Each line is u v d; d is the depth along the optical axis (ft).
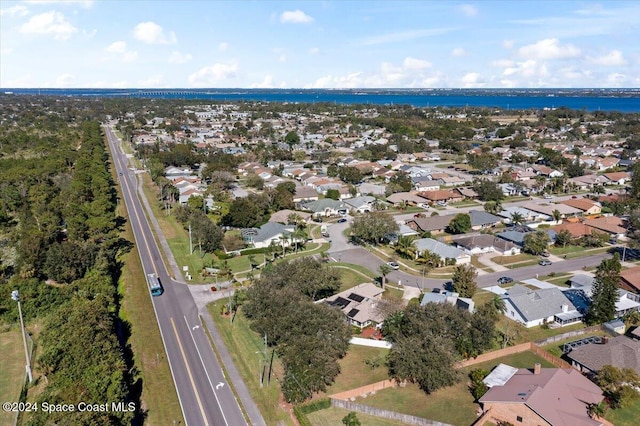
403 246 359.66
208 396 199.93
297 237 380.17
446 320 232.73
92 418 156.46
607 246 390.83
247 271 334.24
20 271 292.61
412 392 204.95
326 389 205.77
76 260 305.12
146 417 186.80
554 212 449.48
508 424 179.83
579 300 281.33
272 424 183.83
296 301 247.70
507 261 358.64
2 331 252.42
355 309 265.75
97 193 470.39
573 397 184.24
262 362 223.92
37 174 513.86
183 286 308.81
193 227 385.29
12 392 201.46
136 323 259.39
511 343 241.35
